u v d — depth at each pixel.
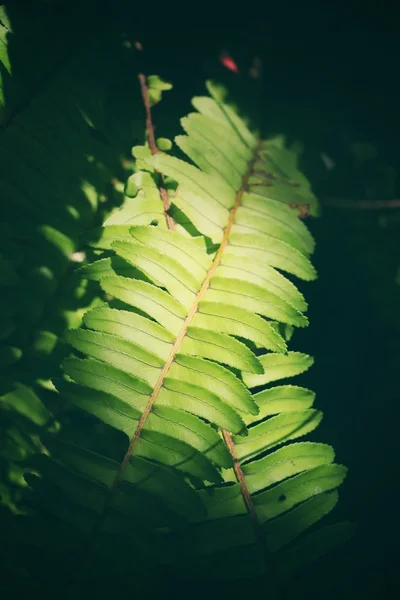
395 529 0.63
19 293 0.58
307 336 0.67
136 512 0.54
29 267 0.58
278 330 0.58
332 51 0.70
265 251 0.58
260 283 0.57
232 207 0.60
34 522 0.55
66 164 0.59
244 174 0.62
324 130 0.68
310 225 0.68
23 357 0.58
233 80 0.67
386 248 0.68
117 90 0.63
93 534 0.54
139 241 0.56
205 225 0.58
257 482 0.56
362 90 0.70
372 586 0.61
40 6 0.61
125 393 0.55
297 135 0.66
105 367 0.55
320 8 0.69
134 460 0.55
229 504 0.56
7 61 0.58
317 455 0.57
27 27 0.60
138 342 0.55
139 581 0.55
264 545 0.55
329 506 0.56
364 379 0.67
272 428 0.56
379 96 0.70
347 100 0.69
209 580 0.55
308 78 0.69
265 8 0.69
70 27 0.62
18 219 0.58
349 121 0.69
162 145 0.62
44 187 0.59
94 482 0.54
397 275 0.67
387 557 0.62
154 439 0.55
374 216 0.68
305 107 0.68
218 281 0.56
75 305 0.59
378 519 0.63
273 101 0.68
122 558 0.55
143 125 0.63
